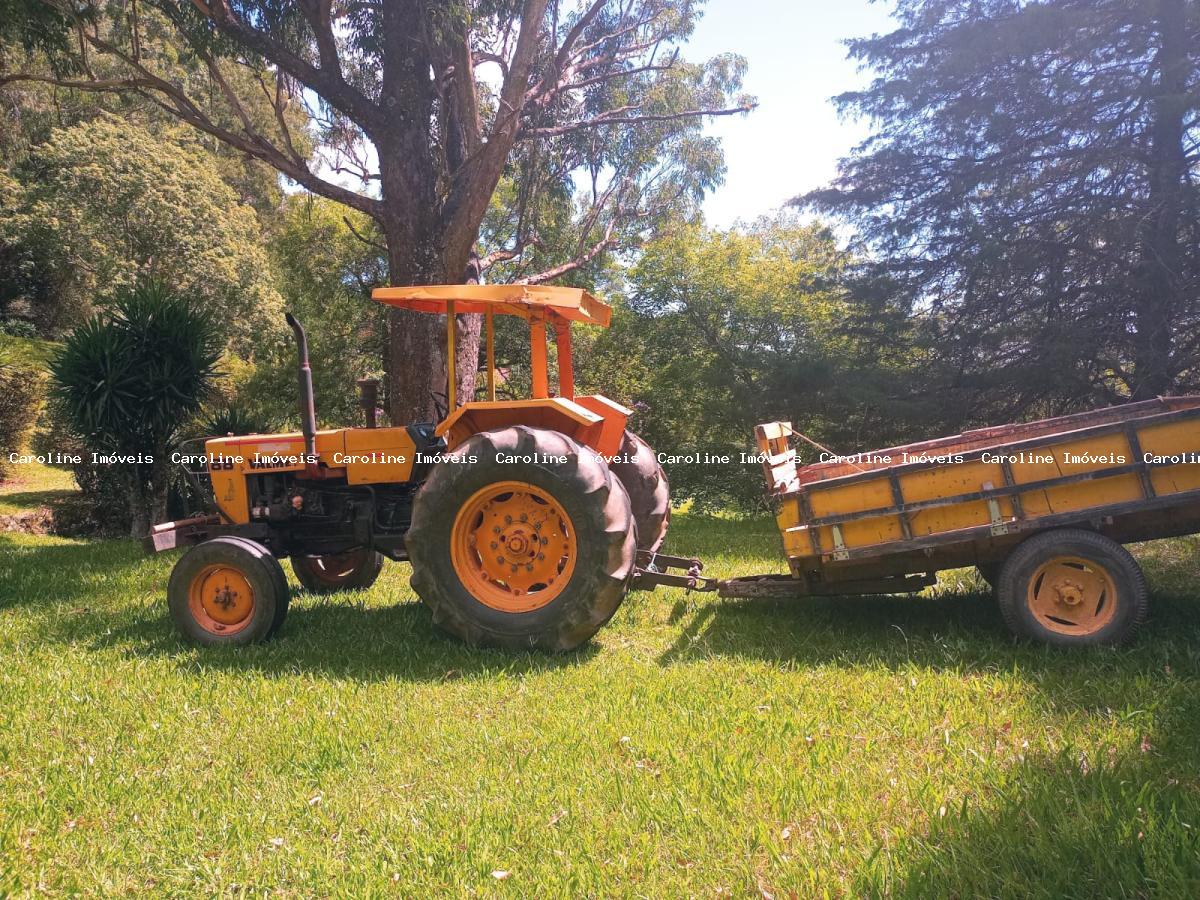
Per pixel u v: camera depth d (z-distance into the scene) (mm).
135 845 2447
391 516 5285
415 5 10312
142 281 19156
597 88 15492
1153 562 5844
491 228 18875
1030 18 9766
